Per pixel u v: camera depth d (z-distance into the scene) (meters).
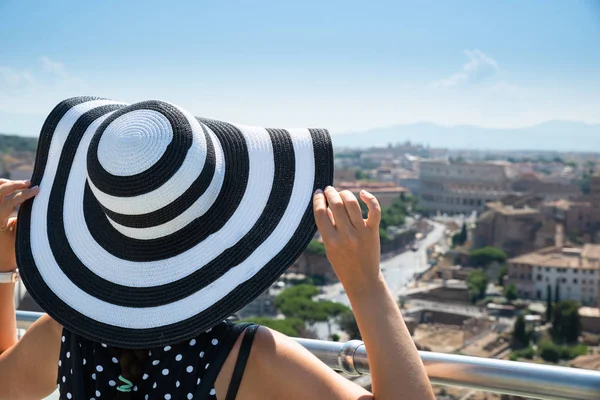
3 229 1.18
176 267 0.98
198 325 0.94
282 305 61.72
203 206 0.98
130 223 0.96
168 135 0.93
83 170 1.13
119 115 0.98
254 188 1.04
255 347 0.94
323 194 0.96
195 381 0.95
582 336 65.12
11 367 1.14
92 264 1.02
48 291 1.03
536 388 1.16
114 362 1.00
